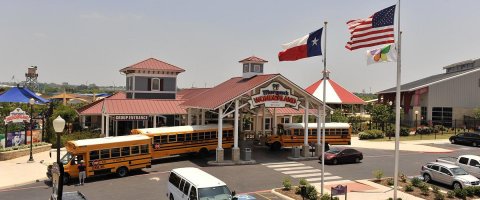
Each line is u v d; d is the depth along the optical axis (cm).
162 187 2517
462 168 2775
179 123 4653
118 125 4456
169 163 3322
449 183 2581
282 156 3709
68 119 4747
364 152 4125
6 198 2252
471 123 5834
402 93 6359
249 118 5250
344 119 6053
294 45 2530
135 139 2855
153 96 4722
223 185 1839
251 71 3934
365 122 6328
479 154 3969
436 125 5772
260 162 3403
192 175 1956
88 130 4750
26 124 3875
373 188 2542
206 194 1781
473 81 6006
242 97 3497
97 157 2659
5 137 3622
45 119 4459
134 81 4631
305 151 3594
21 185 2573
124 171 2803
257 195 2361
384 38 2192
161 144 3272
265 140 4106
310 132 4038
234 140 3344
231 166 3228
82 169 2552
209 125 3659
